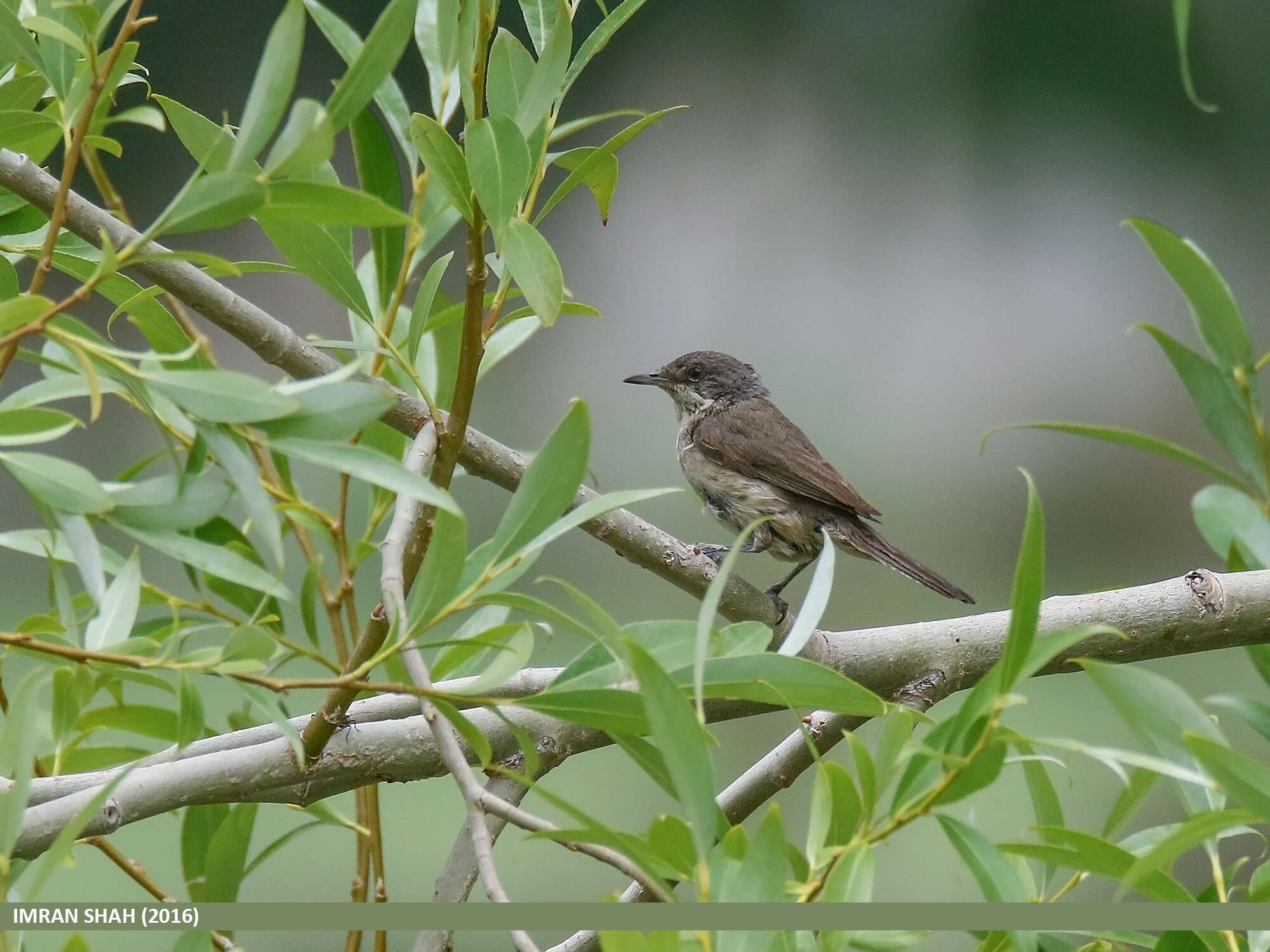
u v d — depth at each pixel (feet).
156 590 21.52
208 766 20.83
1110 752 14.38
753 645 17.31
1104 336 83.46
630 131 19.77
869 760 14.79
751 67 92.27
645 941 13.01
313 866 43.70
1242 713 18.43
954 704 47.96
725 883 13.14
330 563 27.86
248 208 14.42
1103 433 20.66
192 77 86.99
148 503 15.72
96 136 21.29
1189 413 80.12
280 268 20.86
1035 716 49.24
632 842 13.87
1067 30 87.04
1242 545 24.16
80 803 19.71
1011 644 14.44
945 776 14.40
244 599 23.31
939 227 88.43
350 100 15.10
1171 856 13.87
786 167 90.74
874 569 69.15
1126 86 86.79
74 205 22.68
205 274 23.52
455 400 18.98
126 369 14.88
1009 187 88.22
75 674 19.88
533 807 45.21
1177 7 15.53
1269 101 84.84
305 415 15.33
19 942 17.26
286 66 14.37
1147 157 86.58
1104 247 85.87
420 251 23.00
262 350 24.02
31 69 22.57
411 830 45.80
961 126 89.30
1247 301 82.79
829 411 81.35
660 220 89.92
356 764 22.50
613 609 62.23
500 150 16.90
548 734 23.85
